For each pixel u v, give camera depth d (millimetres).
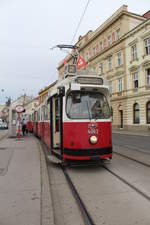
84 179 6086
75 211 4051
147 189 5098
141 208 4059
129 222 3521
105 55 36750
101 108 7320
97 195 4797
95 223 3510
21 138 18938
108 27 35500
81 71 8328
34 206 4016
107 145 7090
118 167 7410
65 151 7008
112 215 3791
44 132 12438
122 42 31672
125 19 31297
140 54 27750
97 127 6992
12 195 4590
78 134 6812
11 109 20109
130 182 5672
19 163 7742
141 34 27516
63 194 4984
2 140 17016
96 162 7539
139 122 28094
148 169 7102
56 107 8734
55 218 3760
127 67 30656
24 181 5578
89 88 7316
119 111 32938
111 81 35281
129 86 30203
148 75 26953
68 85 7172
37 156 9172
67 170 7148
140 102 27703
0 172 6461
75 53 20266
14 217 3572
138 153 10117
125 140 16406
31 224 3324
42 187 5113
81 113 7043
